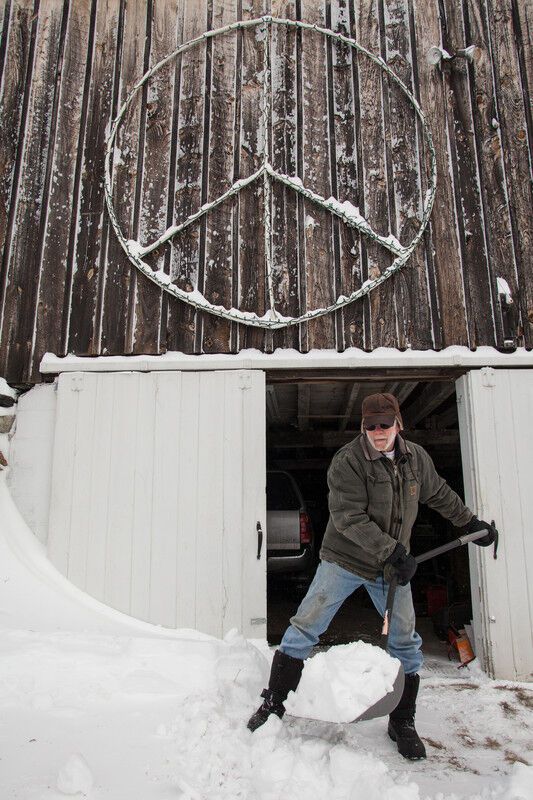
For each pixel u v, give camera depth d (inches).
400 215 175.2
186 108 185.8
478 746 96.9
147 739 87.8
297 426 311.9
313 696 80.3
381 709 78.5
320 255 173.3
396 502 89.5
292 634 91.2
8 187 181.2
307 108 183.5
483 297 169.0
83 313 171.2
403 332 167.2
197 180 179.9
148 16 192.5
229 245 174.6
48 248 176.1
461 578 241.4
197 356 166.2
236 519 154.7
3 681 104.6
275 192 178.2
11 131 185.5
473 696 127.3
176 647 120.7
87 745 85.3
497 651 144.9
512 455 156.0
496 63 185.6
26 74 190.1
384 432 87.6
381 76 185.2
